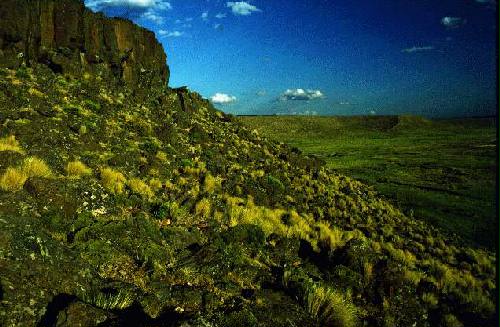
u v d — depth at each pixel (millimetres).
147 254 8008
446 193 37781
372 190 35469
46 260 6102
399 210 28344
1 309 4730
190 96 34219
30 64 21797
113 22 28594
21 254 5883
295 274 8570
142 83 30031
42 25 23031
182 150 21578
